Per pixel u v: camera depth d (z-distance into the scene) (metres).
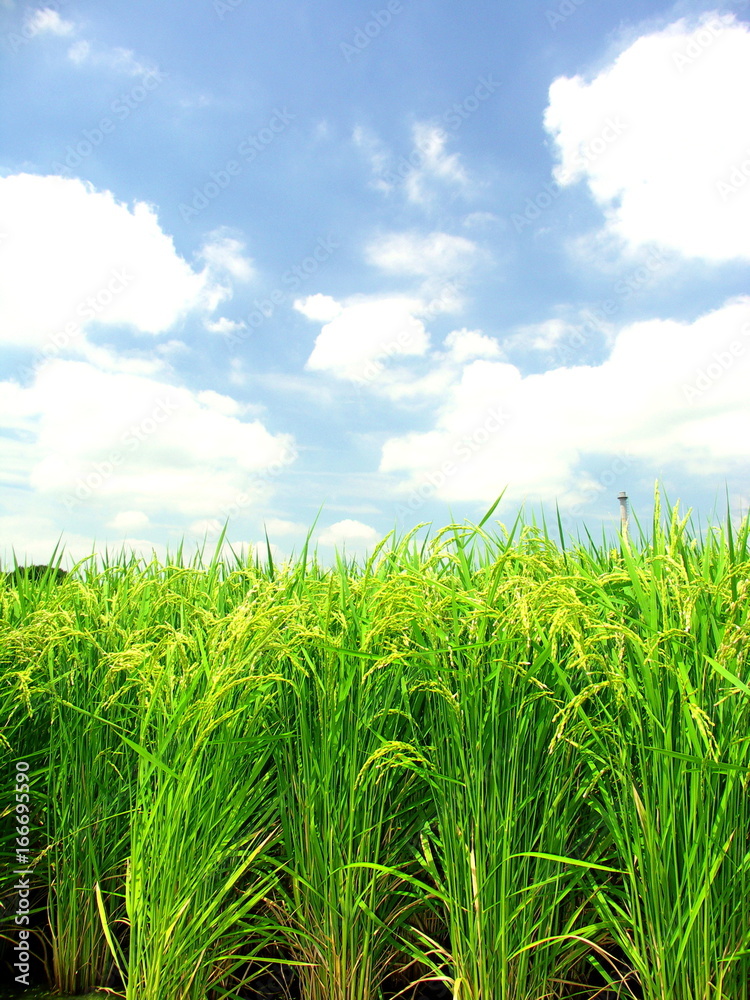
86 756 2.85
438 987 2.51
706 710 2.15
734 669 2.13
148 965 2.19
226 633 2.48
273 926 2.36
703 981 2.00
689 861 1.99
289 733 2.40
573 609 2.09
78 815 2.82
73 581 3.57
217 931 2.25
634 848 2.14
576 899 2.42
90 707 2.90
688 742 2.10
